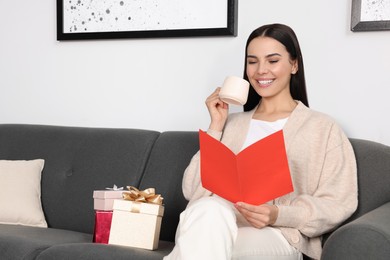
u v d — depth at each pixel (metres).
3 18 3.13
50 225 2.55
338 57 2.47
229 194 1.83
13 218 2.48
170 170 2.40
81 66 2.97
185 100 2.75
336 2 2.46
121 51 2.88
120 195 2.21
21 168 2.58
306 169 2.04
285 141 2.07
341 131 2.12
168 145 2.46
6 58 3.13
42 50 3.05
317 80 2.51
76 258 1.93
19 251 2.04
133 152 2.51
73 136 2.65
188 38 2.74
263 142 1.72
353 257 1.57
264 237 1.81
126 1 2.83
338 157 2.04
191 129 2.74
